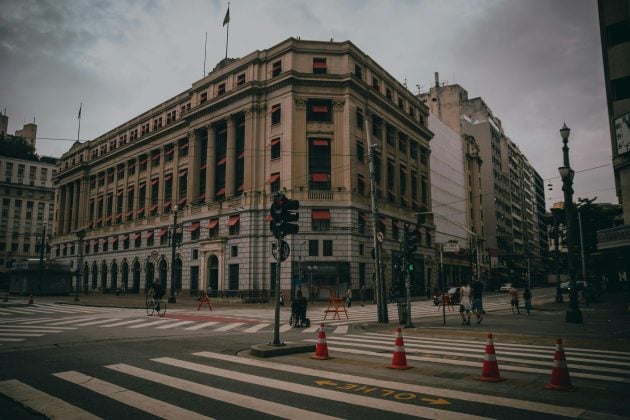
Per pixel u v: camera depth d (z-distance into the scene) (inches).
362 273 1545.3
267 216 1563.7
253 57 1688.0
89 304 1216.2
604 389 253.1
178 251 1894.7
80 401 227.0
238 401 226.7
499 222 3373.5
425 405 219.3
